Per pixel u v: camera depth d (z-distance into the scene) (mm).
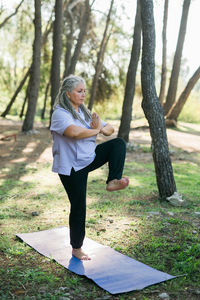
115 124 22172
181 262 3627
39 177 8570
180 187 7781
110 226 4895
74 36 22203
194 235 4543
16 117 26234
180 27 18828
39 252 3967
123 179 3293
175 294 3076
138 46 12492
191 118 26000
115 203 6234
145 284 3215
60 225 4977
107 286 3182
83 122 3547
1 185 7551
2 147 13133
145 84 6230
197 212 5688
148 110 6324
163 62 19625
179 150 13688
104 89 23641
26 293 3080
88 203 6219
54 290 3146
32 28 24672
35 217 5355
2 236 4461
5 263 3703
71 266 3596
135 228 4793
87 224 4910
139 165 10547
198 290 3135
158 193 6980
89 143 3502
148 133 17969
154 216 5430
